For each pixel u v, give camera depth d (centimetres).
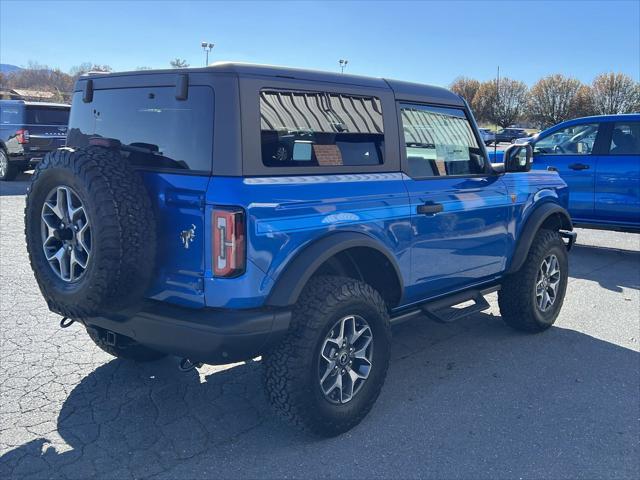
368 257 373
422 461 321
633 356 481
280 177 310
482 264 459
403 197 376
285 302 304
